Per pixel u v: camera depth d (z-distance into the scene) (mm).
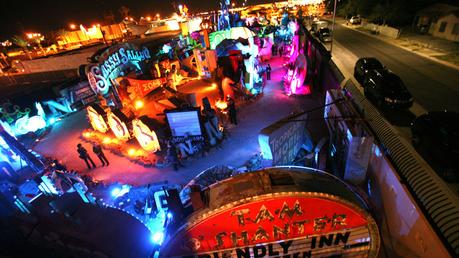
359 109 12195
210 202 5484
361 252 6137
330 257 6160
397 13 42500
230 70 23047
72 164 15398
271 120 17156
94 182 13031
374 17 46719
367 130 9703
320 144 12148
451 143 10016
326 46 36219
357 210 5539
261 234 5648
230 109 16594
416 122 12156
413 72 22344
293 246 5867
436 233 5961
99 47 53562
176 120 14211
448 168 9992
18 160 15859
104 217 7285
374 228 5828
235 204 5285
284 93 21141
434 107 15945
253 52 28500
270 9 84062
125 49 22672
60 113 23594
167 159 13711
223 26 37969
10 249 7598
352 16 58062
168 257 5723
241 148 14445
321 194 5301
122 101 19734
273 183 5617
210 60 23344
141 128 14844
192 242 5629
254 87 21797
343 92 13320
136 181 13133
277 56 33781
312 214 5477
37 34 72250
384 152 9023
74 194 7637
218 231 5551
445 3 35719
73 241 6980
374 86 16625
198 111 13836
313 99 19406
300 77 19734
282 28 41625
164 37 49562
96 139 18047
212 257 5883
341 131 10836
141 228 7207
